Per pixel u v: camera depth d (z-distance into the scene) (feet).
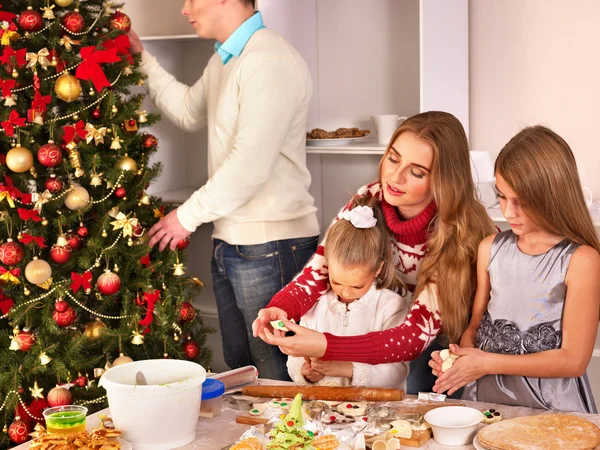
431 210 5.95
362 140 10.33
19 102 7.64
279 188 8.82
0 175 7.49
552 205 5.29
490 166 9.23
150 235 8.56
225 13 8.67
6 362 7.75
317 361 5.70
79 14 7.80
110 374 4.71
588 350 5.30
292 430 4.16
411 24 10.12
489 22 9.95
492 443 4.18
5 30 7.21
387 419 4.66
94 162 7.79
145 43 10.77
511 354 5.48
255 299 8.93
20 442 7.54
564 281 5.37
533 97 9.84
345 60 10.61
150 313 8.17
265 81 8.29
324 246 6.32
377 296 6.02
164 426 4.47
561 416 4.54
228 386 5.50
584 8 9.43
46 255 7.98
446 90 9.53
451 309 5.75
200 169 11.81
